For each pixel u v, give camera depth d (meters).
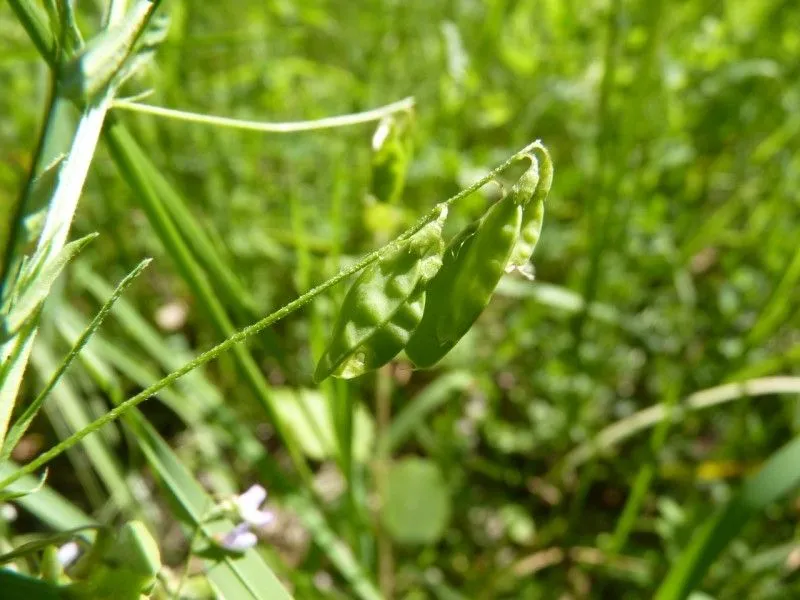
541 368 0.12
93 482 0.10
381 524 0.09
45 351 0.08
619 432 0.10
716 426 0.12
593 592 0.10
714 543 0.07
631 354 0.12
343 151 0.13
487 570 0.10
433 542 0.09
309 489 0.08
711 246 0.14
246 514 0.06
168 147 0.11
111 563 0.05
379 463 0.09
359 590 0.07
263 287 0.12
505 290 0.10
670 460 0.12
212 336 0.12
